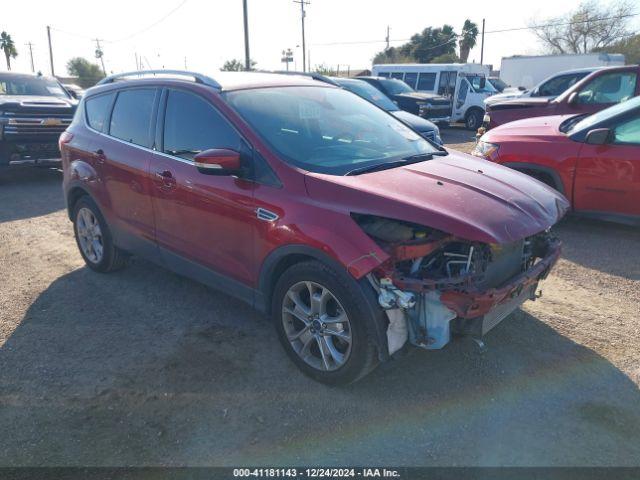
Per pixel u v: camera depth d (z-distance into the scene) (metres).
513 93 15.27
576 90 8.95
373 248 2.85
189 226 3.90
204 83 3.97
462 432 2.91
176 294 4.67
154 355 3.69
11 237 6.34
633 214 5.74
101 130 4.76
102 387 3.33
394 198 2.97
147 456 2.76
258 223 3.36
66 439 2.89
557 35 49.25
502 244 2.80
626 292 4.60
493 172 3.70
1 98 9.67
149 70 4.58
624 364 3.51
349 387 3.30
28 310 4.40
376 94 11.63
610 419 3.00
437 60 52.84
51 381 3.40
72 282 4.97
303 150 3.54
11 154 9.15
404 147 4.07
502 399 3.19
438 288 2.85
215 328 4.05
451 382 3.35
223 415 3.06
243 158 3.49
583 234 6.17
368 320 2.92
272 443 2.85
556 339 3.83
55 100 10.02
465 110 19.30
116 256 4.96
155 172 4.08
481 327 3.01
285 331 3.42
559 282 4.82
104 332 4.02
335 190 3.11
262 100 3.88
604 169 5.78
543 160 6.21
